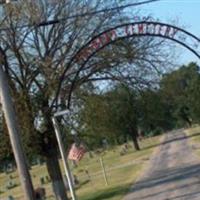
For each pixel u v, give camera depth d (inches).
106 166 2812.5
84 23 1291.8
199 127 6067.9
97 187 1765.5
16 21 1259.2
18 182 3511.3
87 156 4726.9
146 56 1306.6
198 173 1529.3
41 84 1291.8
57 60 1282.0
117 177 2006.6
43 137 1325.0
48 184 2536.9
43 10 1270.9
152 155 2935.5
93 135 1400.1
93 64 1295.5
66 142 1374.3
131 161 2780.5
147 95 1347.2
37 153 1333.7
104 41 1112.2
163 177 1640.0
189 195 1127.6
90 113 1357.0
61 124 1358.3
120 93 1353.3
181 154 2513.5
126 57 1291.8
